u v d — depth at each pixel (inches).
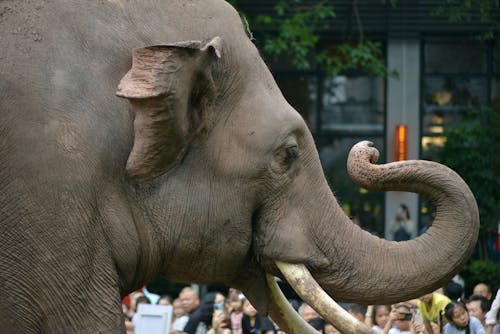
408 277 374.0
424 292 375.9
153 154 343.3
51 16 347.9
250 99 364.8
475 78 1311.5
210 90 352.8
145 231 354.9
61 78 342.3
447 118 1312.7
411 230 1249.4
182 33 358.9
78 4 352.5
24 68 340.8
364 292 375.9
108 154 344.5
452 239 370.9
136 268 358.0
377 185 370.3
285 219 370.9
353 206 1278.3
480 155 1231.5
